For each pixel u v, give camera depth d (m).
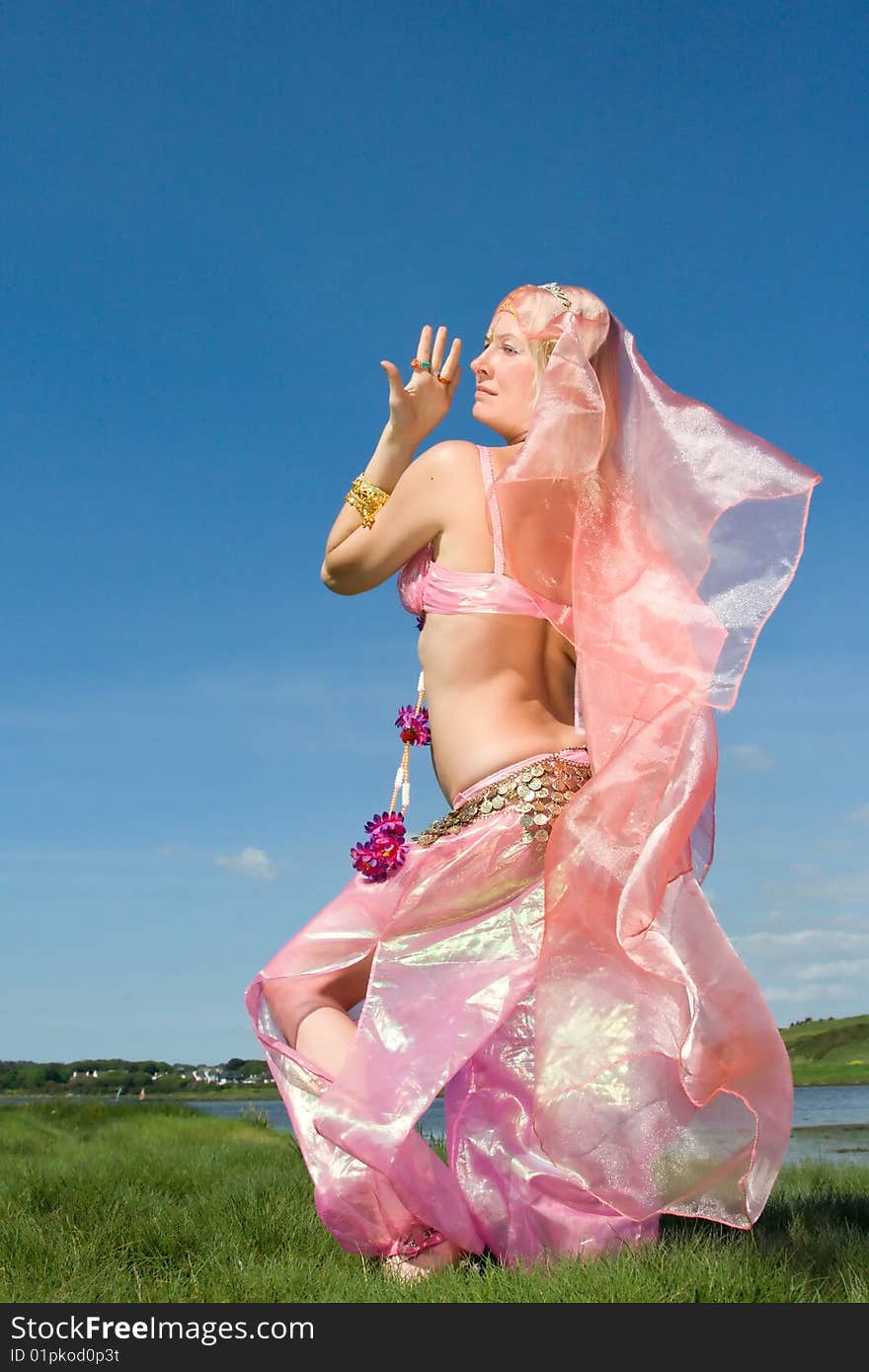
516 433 4.23
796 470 3.70
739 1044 3.47
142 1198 4.73
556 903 3.52
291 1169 6.19
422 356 4.30
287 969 3.98
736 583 3.71
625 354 4.00
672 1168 3.43
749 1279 2.92
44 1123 12.22
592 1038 3.46
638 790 3.55
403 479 4.15
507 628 3.95
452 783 3.97
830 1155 9.34
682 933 3.56
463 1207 3.59
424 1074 3.54
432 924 3.79
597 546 3.82
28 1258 3.65
